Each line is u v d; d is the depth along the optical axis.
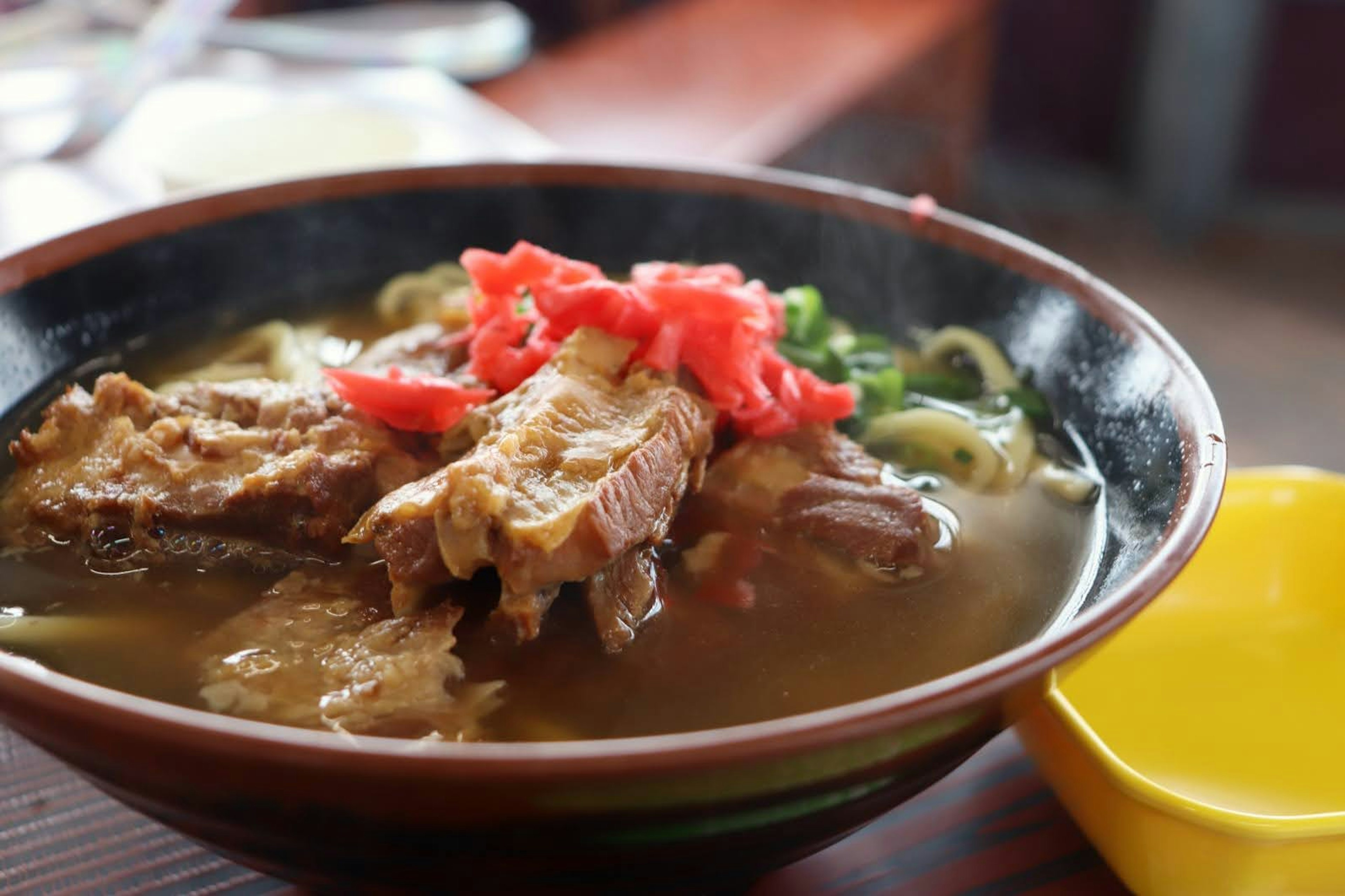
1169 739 0.26
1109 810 0.23
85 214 0.39
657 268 0.28
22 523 0.25
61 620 0.24
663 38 0.61
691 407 0.26
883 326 0.31
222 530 0.25
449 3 0.62
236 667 0.23
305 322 0.32
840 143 0.57
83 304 0.28
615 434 0.25
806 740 0.18
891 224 0.30
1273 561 0.28
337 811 0.19
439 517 0.23
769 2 0.67
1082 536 0.26
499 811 0.18
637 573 0.24
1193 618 0.28
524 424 0.24
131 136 0.43
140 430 0.26
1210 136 0.78
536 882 0.20
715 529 0.26
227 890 0.24
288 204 0.31
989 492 0.28
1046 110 0.89
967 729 0.20
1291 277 0.76
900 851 0.24
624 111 0.52
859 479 0.27
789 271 0.32
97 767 0.19
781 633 0.24
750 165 0.48
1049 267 0.28
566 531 0.23
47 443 0.26
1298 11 0.77
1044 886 0.24
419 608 0.24
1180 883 0.23
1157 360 0.26
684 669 0.24
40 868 0.24
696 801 0.19
